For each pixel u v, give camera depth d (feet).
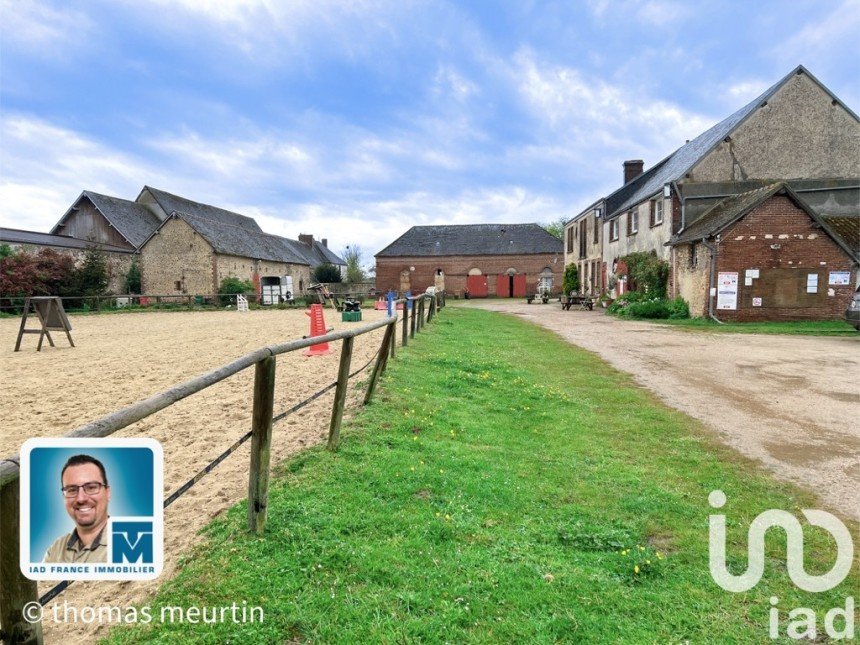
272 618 7.40
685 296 64.75
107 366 28.30
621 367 30.89
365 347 33.65
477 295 156.87
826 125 69.51
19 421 17.29
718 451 16.34
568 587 8.78
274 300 111.96
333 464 12.96
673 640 7.69
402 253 158.40
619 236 91.30
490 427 17.92
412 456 14.05
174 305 101.24
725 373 28.99
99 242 114.21
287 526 9.77
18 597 5.56
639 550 10.05
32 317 73.56
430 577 8.74
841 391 24.48
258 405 9.30
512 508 11.75
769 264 56.75
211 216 155.53
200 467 12.76
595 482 13.57
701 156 69.77
